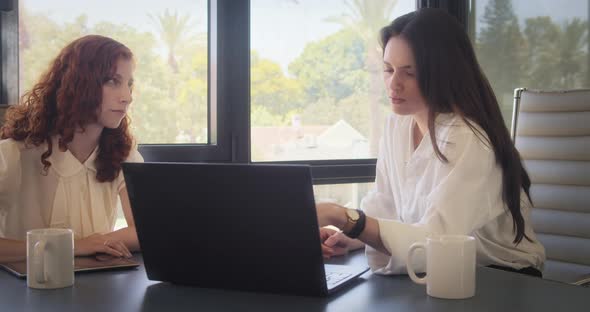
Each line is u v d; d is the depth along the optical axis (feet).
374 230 4.17
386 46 5.19
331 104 9.67
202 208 3.69
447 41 4.91
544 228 6.98
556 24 9.80
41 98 5.81
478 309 3.32
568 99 6.95
